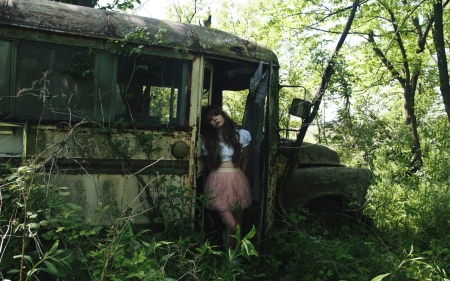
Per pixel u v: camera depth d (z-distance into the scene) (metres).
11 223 2.69
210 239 4.27
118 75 3.69
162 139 3.83
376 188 5.65
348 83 4.71
